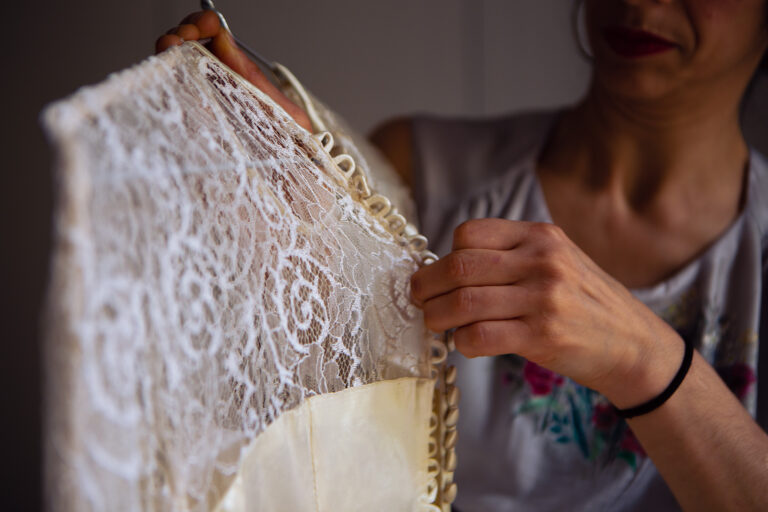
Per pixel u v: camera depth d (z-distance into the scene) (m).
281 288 0.36
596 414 0.66
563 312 0.41
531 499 0.67
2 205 1.31
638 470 0.65
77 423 0.21
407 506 0.43
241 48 0.47
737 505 0.49
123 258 0.23
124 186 0.24
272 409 0.35
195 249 0.29
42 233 1.32
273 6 1.31
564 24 1.39
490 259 0.42
